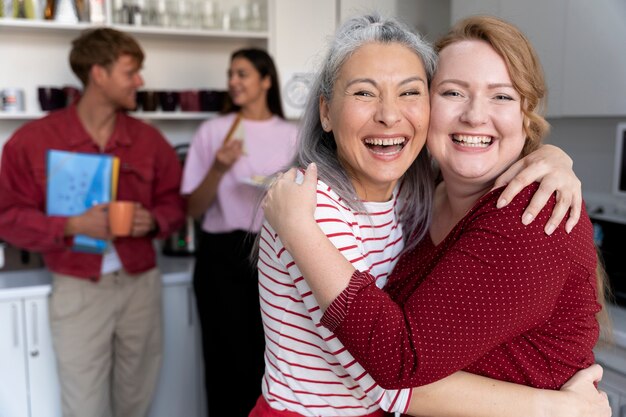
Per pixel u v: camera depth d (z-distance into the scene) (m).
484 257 0.85
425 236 1.14
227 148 2.27
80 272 2.14
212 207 2.41
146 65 2.94
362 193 1.06
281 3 2.81
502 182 0.94
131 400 2.32
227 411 2.44
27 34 2.75
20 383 2.29
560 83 2.13
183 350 2.54
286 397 1.04
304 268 0.86
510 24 0.97
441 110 0.99
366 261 1.05
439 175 1.22
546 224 0.86
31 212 2.07
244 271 2.35
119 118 2.25
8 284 2.27
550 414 0.90
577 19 2.02
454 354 0.82
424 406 0.92
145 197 2.27
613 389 1.55
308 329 1.00
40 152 2.11
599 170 2.35
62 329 2.15
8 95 2.57
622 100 1.88
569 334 0.94
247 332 2.40
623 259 1.72
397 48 0.96
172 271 2.52
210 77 3.04
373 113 0.95
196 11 2.83
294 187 0.91
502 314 0.83
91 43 2.07
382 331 0.81
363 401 1.03
